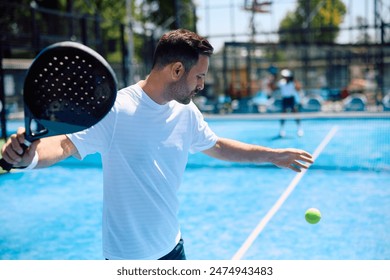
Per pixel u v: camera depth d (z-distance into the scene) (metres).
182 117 2.24
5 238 5.38
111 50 25.20
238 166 9.48
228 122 18.05
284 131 15.06
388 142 12.12
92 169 9.55
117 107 2.04
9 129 15.52
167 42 2.05
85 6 28.25
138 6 33.62
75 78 1.62
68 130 1.66
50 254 4.85
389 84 23.95
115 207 2.11
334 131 14.52
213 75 24.11
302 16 25.14
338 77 24.84
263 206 6.48
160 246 2.19
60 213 6.39
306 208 6.29
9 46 13.23
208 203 6.73
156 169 2.13
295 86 15.55
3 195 7.49
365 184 7.65
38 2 25.56
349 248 4.74
